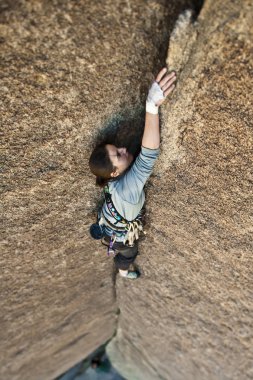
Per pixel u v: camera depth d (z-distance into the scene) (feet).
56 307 15.10
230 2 5.69
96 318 18.16
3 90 6.48
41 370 20.07
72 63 6.45
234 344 13.88
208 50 6.28
